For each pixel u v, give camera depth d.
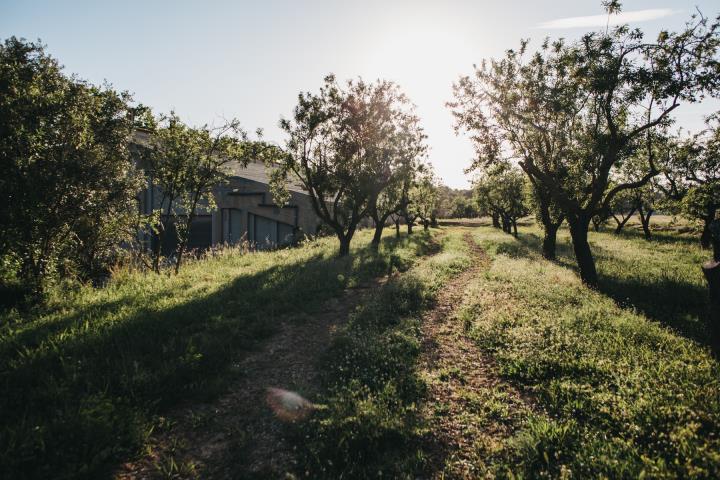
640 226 53.09
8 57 11.31
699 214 17.08
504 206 43.56
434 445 4.95
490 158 16.59
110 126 13.05
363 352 7.56
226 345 7.90
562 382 6.19
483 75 16.14
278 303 11.04
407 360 7.41
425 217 46.91
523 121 15.61
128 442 4.73
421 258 23.45
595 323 8.98
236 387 6.47
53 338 7.15
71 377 5.68
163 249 40.31
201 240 48.88
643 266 17.94
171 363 6.54
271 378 6.82
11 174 10.13
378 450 4.78
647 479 3.85
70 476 4.00
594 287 13.70
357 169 21.39
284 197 22.91
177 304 10.13
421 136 21.88
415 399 6.01
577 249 14.85
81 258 14.28
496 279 15.41
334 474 4.32
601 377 6.20
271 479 4.32
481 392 6.28
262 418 5.53
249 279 13.98
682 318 9.76
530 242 32.47
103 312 9.08
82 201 11.55
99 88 13.06
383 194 29.62
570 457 4.44
